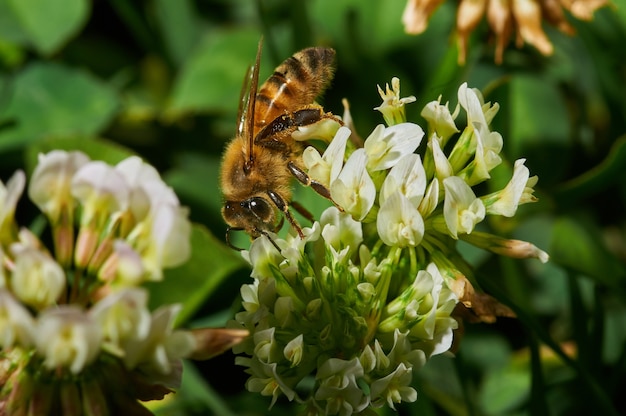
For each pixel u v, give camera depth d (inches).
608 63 7.6
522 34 7.1
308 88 6.7
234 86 7.9
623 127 7.7
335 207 6.0
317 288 5.9
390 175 5.9
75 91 7.8
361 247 6.0
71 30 7.9
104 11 8.3
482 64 7.9
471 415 6.8
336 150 6.0
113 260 5.5
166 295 6.8
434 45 7.9
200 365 7.2
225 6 8.4
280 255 5.9
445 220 5.9
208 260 6.9
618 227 7.7
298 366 5.9
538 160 7.6
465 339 7.3
